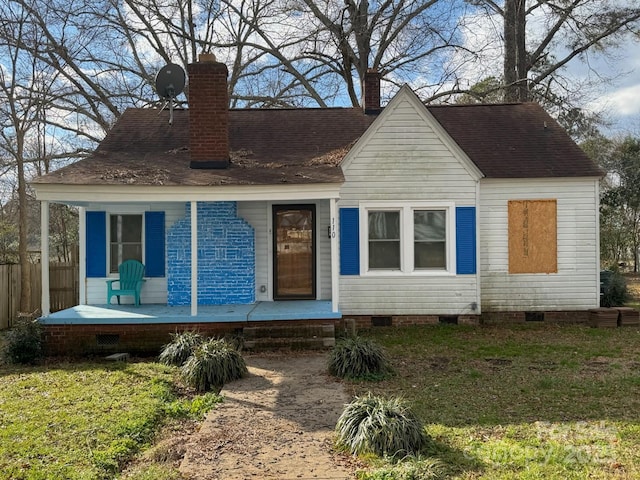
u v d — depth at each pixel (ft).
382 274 40.47
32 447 17.22
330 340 32.22
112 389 23.97
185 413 21.62
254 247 39.04
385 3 77.15
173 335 31.01
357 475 15.19
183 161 39.01
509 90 74.38
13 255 70.69
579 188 42.22
